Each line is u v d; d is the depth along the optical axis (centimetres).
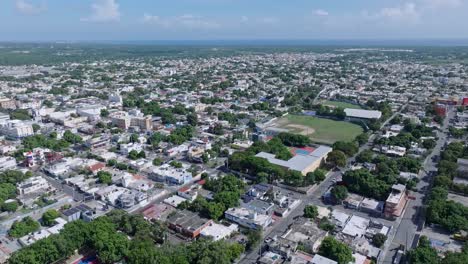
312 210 19838
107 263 15750
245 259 16462
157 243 17775
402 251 16738
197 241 16500
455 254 15150
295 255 15938
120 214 19050
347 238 17588
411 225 19475
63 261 15938
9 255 16350
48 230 18450
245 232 18688
